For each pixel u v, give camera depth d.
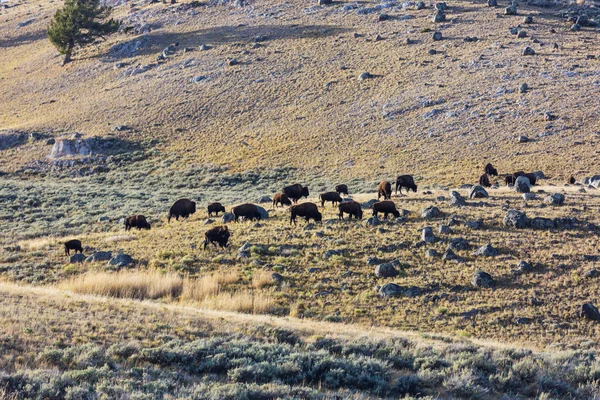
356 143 185.25
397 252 72.38
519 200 91.62
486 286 62.16
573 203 87.06
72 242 82.25
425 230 75.38
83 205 133.12
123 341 37.84
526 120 174.38
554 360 39.00
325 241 77.19
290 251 74.94
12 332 36.78
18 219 120.44
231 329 44.50
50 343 35.75
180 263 73.19
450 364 36.94
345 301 61.19
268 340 42.06
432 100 198.00
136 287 65.06
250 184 168.25
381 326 54.59
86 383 28.73
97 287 64.12
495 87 198.12
